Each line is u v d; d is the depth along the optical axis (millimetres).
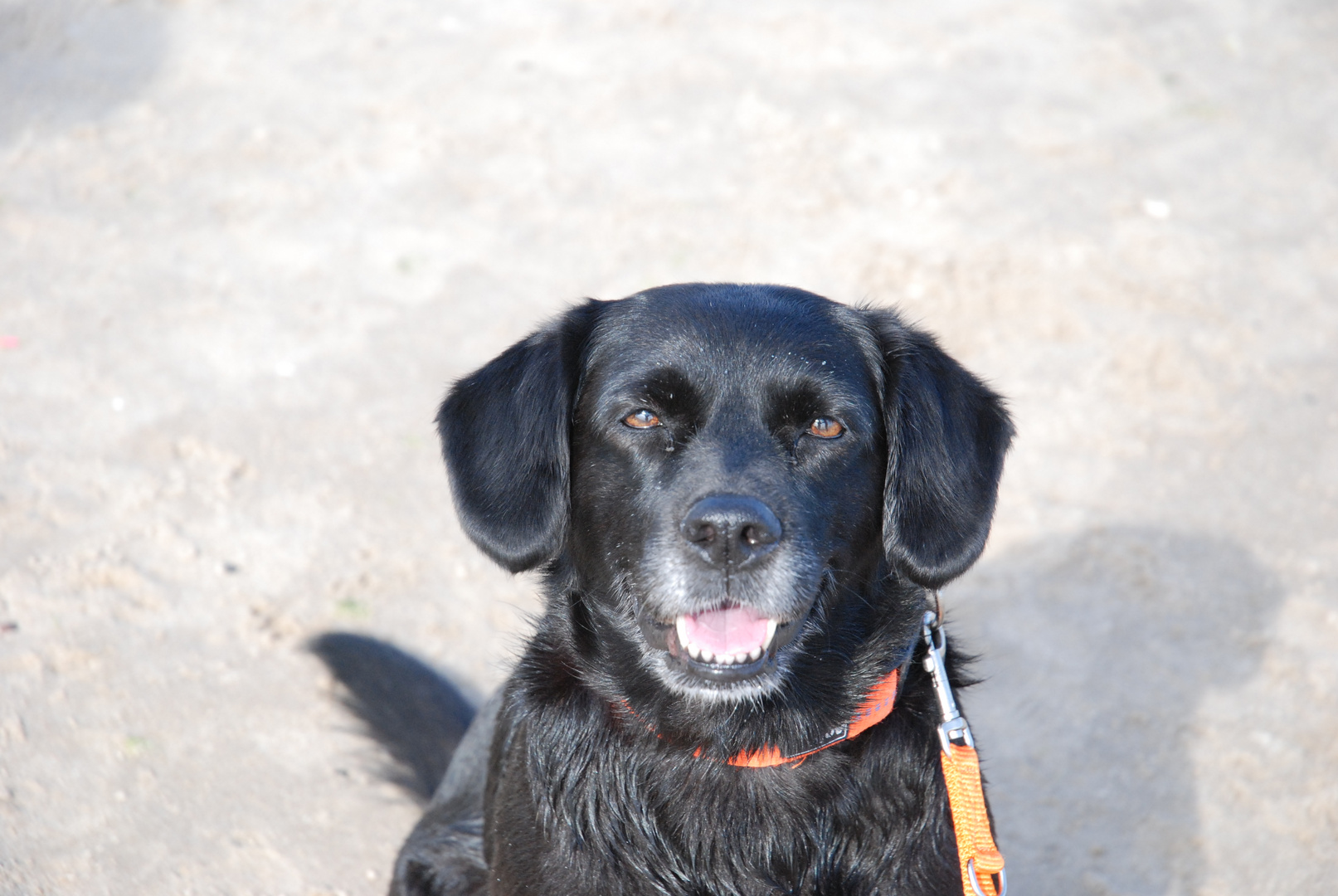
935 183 2199
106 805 1212
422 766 1231
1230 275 1991
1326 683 1332
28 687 1279
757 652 999
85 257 1885
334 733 1280
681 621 1002
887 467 1033
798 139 2316
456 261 1939
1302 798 1249
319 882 1183
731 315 1021
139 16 2664
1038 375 1729
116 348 1690
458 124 2332
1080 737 1295
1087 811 1243
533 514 1032
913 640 1043
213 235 1969
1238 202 2213
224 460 1501
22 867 1167
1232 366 1773
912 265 1954
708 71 2562
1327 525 1481
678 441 1011
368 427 1577
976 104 2498
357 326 1778
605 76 2531
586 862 1014
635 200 2117
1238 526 1479
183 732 1267
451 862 1108
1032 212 2127
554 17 2781
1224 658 1354
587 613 1042
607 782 1026
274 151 2211
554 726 1032
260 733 1273
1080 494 1521
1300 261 2047
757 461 994
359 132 2289
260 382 1651
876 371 1040
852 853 1022
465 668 1336
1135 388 1715
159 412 1575
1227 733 1296
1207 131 2457
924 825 1021
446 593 1396
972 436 1043
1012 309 1870
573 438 1036
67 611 1341
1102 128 2445
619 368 1020
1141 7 3014
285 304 1816
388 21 2742
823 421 1013
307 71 2500
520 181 2160
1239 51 2814
